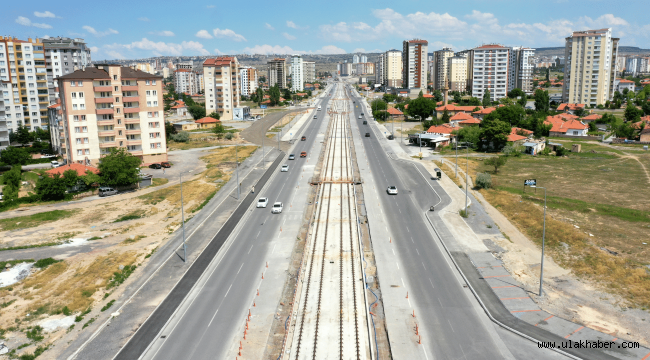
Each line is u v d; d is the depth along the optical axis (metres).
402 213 93.94
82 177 112.94
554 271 66.56
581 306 56.75
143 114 141.25
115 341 51.12
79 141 132.12
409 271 67.69
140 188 117.25
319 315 55.62
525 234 81.06
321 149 166.75
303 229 86.06
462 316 55.38
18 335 53.03
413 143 176.38
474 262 70.06
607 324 52.59
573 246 73.69
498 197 102.06
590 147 169.12
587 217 88.50
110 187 113.50
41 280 66.62
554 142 180.50
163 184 121.00
